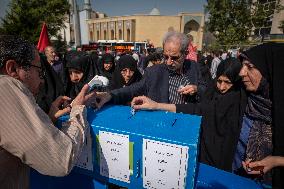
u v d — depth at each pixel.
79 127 0.99
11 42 0.94
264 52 1.28
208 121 1.59
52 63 4.15
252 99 1.45
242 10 14.52
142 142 0.93
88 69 2.67
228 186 1.09
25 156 0.86
